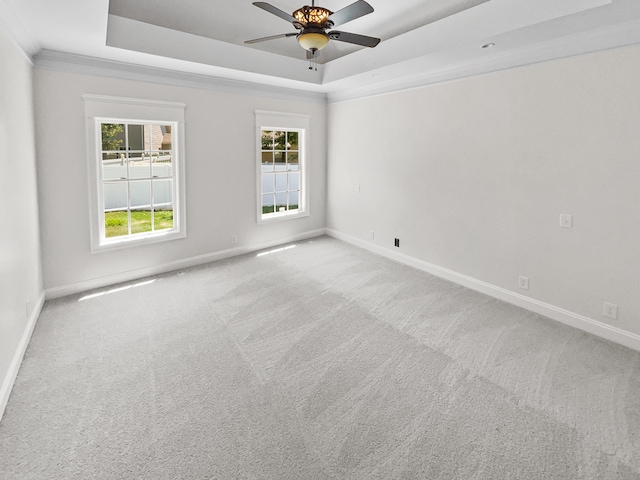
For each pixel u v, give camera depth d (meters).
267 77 4.51
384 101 4.82
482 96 3.65
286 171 5.70
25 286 2.81
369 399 2.20
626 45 2.62
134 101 3.89
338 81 4.71
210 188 4.73
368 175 5.25
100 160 3.85
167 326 3.11
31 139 3.18
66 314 3.30
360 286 4.06
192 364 2.55
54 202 3.56
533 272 3.40
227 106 4.71
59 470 1.67
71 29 2.79
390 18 3.56
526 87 3.26
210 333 3.00
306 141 5.71
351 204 5.64
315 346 2.81
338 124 5.68
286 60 4.55
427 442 1.87
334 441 1.87
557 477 1.66
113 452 1.78
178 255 4.56
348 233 5.79
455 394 2.25
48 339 2.86
